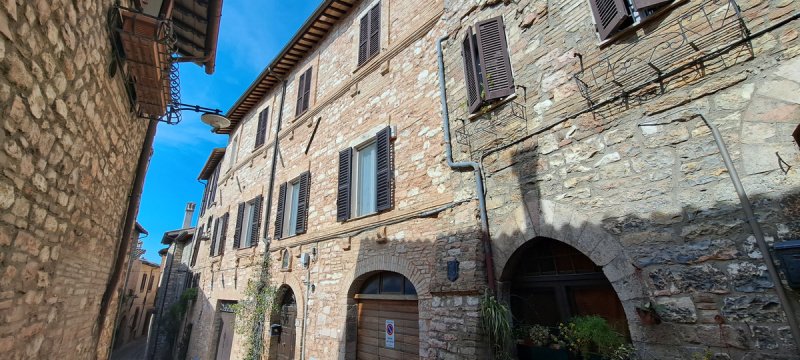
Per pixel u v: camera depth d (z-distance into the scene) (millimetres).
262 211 11031
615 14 3916
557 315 4176
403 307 5969
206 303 13383
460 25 6062
